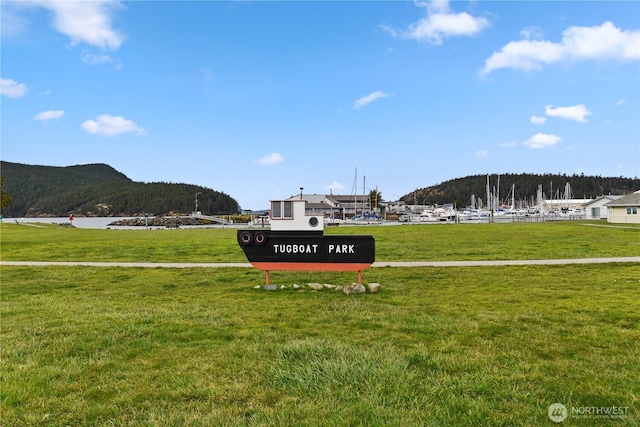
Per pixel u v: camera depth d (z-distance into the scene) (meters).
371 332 6.41
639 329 6.40
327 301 9.19
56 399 4.14
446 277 12.38
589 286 10.62
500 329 6.46
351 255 10.84
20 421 3.71
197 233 40.62
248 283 12.04
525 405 3.87
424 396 4.05
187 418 3.70
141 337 6.25
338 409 3.82
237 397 4.14
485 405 3.87
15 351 5.55
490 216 70.81
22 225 58.44
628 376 4.52
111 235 36.34
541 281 11.45
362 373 4.54
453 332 6.32
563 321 6.95
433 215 89.06
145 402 4.05
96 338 6.16
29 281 12.85
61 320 7.33
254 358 5.23
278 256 11.18
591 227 38.66
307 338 6.00
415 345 5.65
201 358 5.26
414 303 8.80
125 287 11.72
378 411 3.74
